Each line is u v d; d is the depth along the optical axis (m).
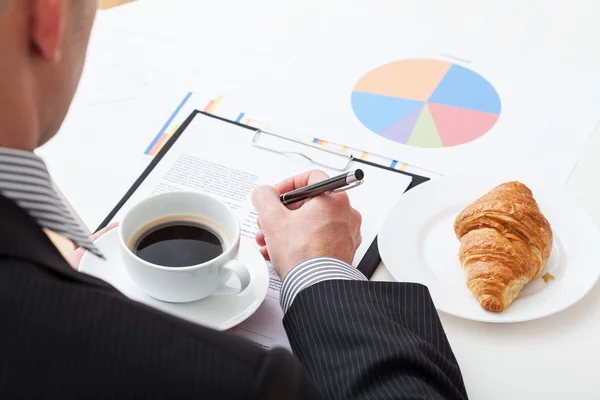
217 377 0.37
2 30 0.37
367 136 1.04
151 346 0.37
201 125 1.03
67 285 0.37
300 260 0.75
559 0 1.33
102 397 0.35
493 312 0.76
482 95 1.12
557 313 0.77
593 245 0.84
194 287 0.71
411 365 0.61
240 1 1.35
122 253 0.71
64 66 0.44
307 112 1.08
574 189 0.94
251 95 1.11
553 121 1.06
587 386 0.70
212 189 0.91
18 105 0.41
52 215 0.42
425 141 1.03
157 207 0.75
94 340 0.36
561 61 1.19
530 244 0.79
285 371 0.39
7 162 0.40
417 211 0.88
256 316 0.76
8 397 0.35
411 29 1.28
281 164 0.97
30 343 0.35
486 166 0.98
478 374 0.71
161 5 1.33
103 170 0.95
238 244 0.72
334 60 1.20
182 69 1.17
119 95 1.10
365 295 0.68
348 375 0.61
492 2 1.34
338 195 0.80
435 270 0.82
